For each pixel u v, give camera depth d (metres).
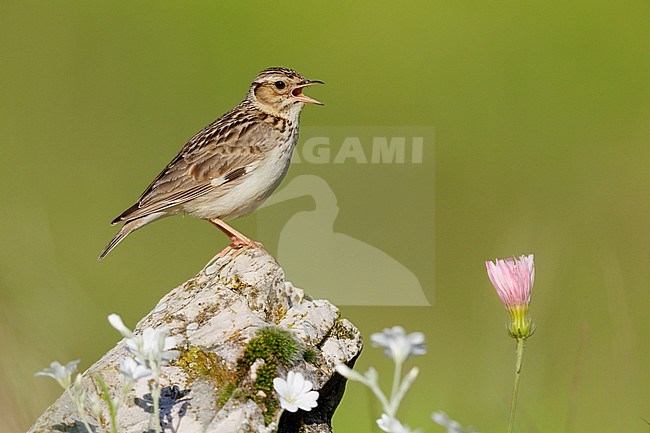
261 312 6.09
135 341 4.59
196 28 23.09
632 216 18.48
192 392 5.25
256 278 6.20
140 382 5.26
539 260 16.95
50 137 20.41
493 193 19.19
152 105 21.42
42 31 22.91
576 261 17.12
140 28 22.88
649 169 20.09
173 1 23.45
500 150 20.20
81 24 22.97
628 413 10.94
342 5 23.86
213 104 21.53
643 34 23.02
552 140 20.86
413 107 21.28
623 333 11.34
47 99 21.41
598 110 21.28
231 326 5.69
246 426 5.04
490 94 21.81
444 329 15.52
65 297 12.93
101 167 19.86
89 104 21.42
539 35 23.30
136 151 20.39
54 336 11.41
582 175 19.64
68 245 17.38
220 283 6.23
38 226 16.88
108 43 22.66
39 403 9.57
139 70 22.17
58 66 22.08
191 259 17.52
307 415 5.72
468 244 18.02
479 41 23.05
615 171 19.88
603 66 22.47
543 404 11.59
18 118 21.00
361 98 21.69
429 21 23.62
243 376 5.33
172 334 5.72
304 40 22.97
